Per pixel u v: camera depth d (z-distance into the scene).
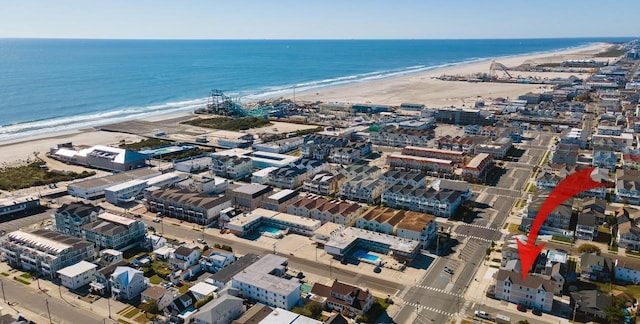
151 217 198.25
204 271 154.38
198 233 182.25
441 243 172.25
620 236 167.12
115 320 126.62
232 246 170.88
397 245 162.00
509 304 133.75
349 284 142.38
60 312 129.88
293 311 127.94
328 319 119.50
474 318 127.31
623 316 124.19
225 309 121.50
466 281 146.62
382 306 132.75
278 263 147.12
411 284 144.75
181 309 129.25
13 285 144.12
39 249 153.88
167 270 152.38
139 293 139.75
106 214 183.00
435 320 126.69
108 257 155.62
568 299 134.25
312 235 179.88
